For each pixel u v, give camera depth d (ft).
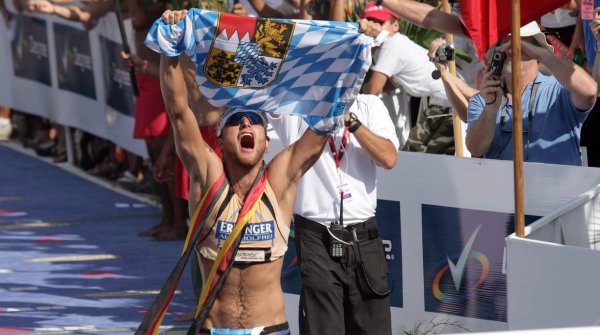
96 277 76.69
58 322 66.44
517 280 45.96
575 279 44.37
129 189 104.73
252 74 45.32
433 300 55.77
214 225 43.68
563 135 53.72
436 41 60.44
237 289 43.98
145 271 77.92
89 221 93.66
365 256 50.65
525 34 53.78
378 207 56.70
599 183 50.72
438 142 66.39
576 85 51.57
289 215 44.70
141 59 83.51
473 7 52.06
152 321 42.91
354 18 69.62
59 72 115.24
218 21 44.24
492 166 53.16
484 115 54.08
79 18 101.86
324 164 50.65
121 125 102.83
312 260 50.70
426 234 55.57
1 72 128.88
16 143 128.77
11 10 124.36
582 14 58.34
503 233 53.26
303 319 51.03
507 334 29.71
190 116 44.01
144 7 82.69
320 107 45.03
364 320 51.29
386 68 66.39
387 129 51.83
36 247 85.46
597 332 29.68
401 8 56.54
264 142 43.78
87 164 113.70
